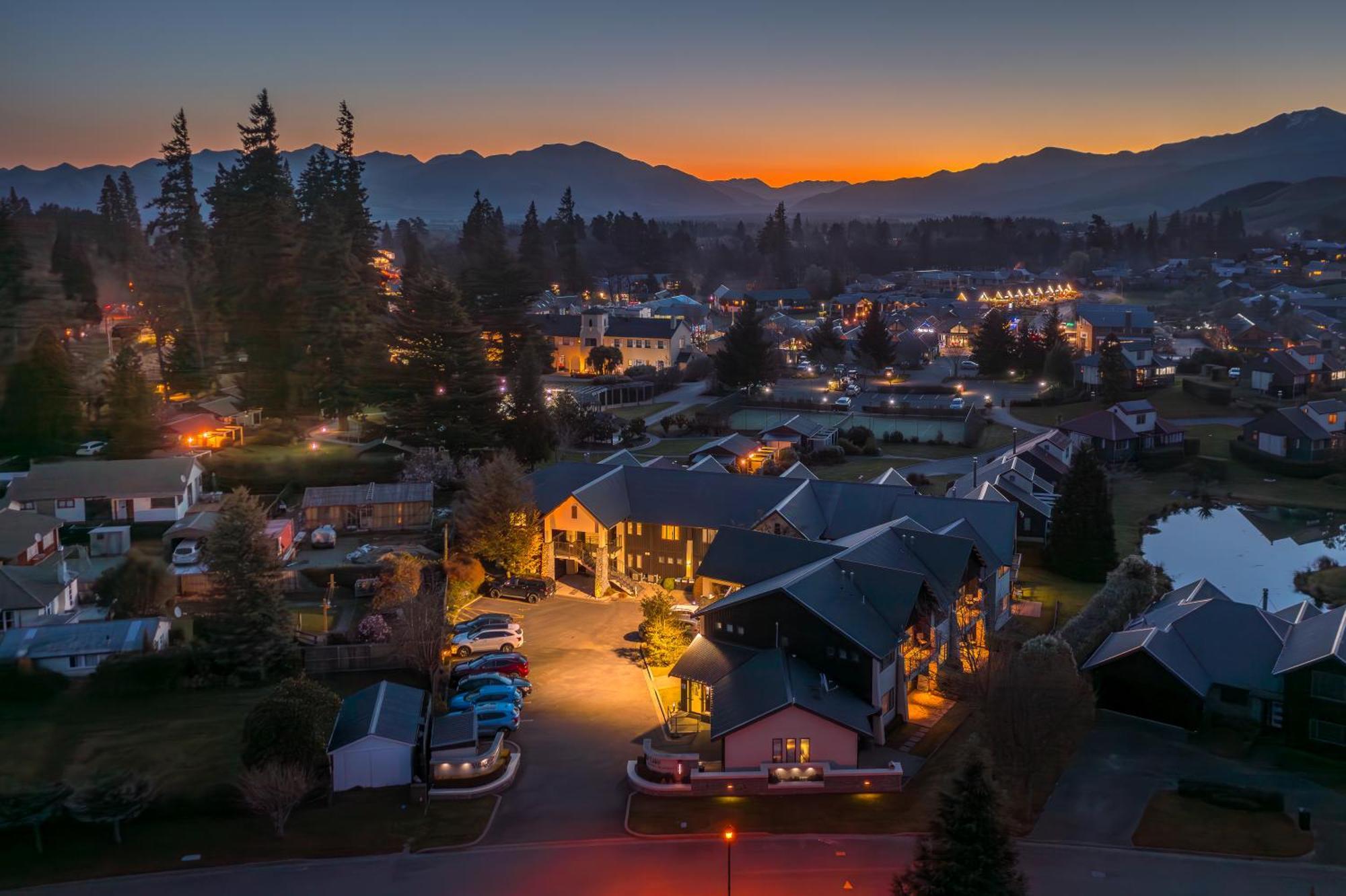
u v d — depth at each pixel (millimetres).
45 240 87375
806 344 176875
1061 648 46281
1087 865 35406
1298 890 33719
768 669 45094
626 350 159625
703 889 33844
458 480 82375
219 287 108875
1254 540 85250
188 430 88688
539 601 65000
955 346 187750
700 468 77375
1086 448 73438
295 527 72000
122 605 55656
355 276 107625
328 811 39500
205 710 46656
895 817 38875
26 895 33344
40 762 41062
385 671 52156
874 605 48125
